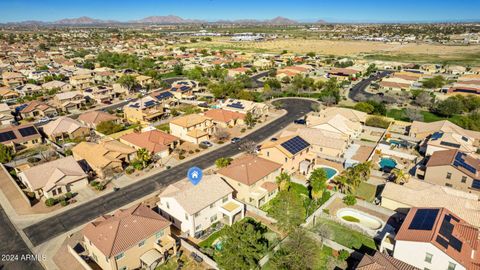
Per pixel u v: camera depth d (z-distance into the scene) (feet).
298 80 491.72
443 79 524.52
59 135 294.05
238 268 124.98
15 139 274.16
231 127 330.75
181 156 254.68
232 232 133.28
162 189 207.82
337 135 276.21
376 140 297.74
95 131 311.68
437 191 179.63
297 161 227.20
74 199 197.36
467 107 380.99
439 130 273.33
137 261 140.26
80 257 143.13
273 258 137.28
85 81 517.14
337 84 508.94
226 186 178.09
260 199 189.16
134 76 521.65
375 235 161.58
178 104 417.49
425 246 128.36
